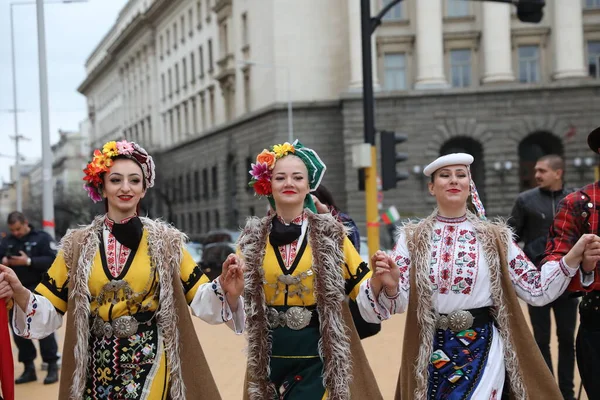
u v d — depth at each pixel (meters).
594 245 3.97
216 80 42.53
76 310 3.89
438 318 4.24
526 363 4.21
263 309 4.24
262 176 4.35
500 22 31.69
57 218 62.66
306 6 34.53
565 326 6.36
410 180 31.38
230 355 9.30
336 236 4.28
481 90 31.28
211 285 3.99
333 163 33.88
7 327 4.01
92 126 85.88
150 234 4.02
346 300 4.29
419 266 4.26
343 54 34.25
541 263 4.40
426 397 4.16
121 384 3.87
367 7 11.00
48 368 8.32
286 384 4.23
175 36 51.31
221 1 40.47
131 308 3.93
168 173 51.75
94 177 4.04
